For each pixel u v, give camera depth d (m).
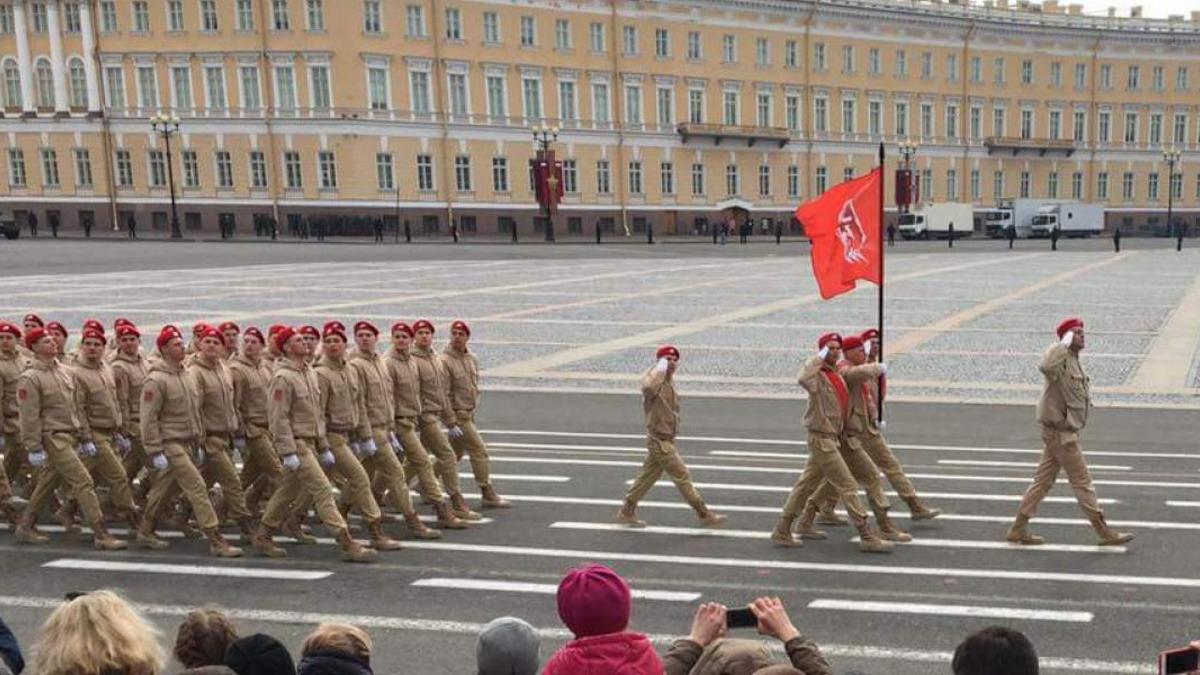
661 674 4.17
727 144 83.69
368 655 4.83
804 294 34.47
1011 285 37.34
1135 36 97.88
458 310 29.81
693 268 46.97
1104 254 59.09
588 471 13.16
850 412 10.05
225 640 4.84
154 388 9.72
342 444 10.01
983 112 94.50
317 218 68.94
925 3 91.38
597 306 30.95
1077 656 7.25
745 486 12.30
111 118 70.69
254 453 10.59
